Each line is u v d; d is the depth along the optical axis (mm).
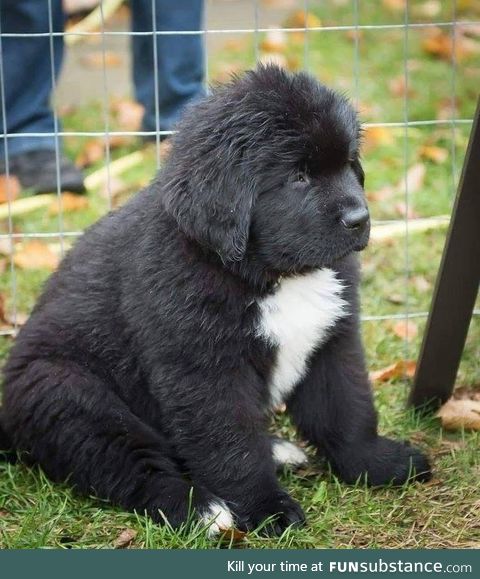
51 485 4125
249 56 8891
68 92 8336
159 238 3908
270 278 3867
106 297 4125
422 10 9438
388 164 6930
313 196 3758
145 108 7098
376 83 8188
